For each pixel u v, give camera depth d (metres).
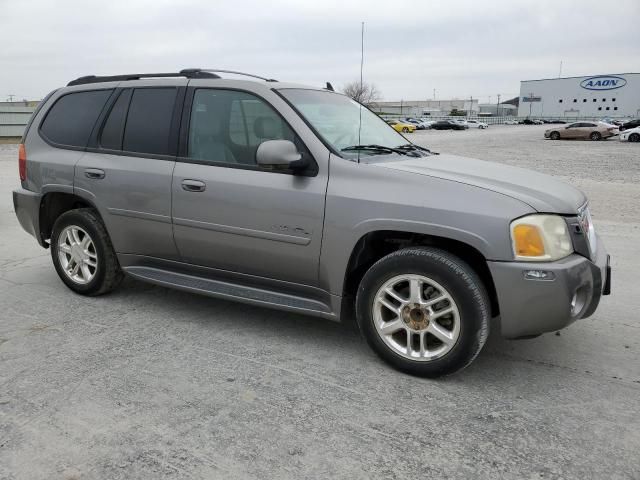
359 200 3.38
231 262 3.96
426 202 3.23
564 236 3.16
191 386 3.26
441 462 2.58
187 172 3.98
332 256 3.51
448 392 3.23
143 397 3.12
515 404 3.10
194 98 4.09
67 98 4.84
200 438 2.75
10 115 27.27
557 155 21.80
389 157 3.83
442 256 3.20
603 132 34.88
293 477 2.46
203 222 3.94
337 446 2.69
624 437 2.79
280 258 3.71
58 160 4.65
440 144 29.55
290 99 3.82
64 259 4.82
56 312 4.42
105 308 4.52
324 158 3.55
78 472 2.48
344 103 4.43
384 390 3.24
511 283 3.06
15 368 3.46
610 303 4.71
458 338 3.20
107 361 3.57
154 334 4.01
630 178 13.83
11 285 5.10
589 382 3.36
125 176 4.26
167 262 4.32
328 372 3.46
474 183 3.27
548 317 3.08
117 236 4.42
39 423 2.86
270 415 2.96
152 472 2.49
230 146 3.89
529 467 2.55
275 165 3.46
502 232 3.06
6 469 2.50
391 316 3.54
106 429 2.81
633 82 89.44
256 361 3.60
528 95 101.50
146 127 4.27
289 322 4.27
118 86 4.53
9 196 10.43
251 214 3.73
